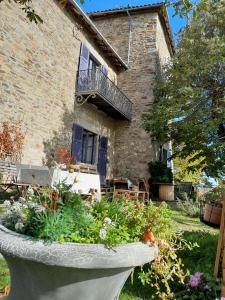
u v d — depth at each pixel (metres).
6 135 6.51
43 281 1.31
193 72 10.55
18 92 7.23
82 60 10.11
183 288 2.61
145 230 1.65
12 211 1.66
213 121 9.48
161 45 14.03
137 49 13.20
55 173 4.23
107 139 12.07
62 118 9.05
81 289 1.32
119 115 12.09
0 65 6.70
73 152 9.55
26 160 7.42
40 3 8.02
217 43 9.81
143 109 12.59
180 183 14.26
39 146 7.96
